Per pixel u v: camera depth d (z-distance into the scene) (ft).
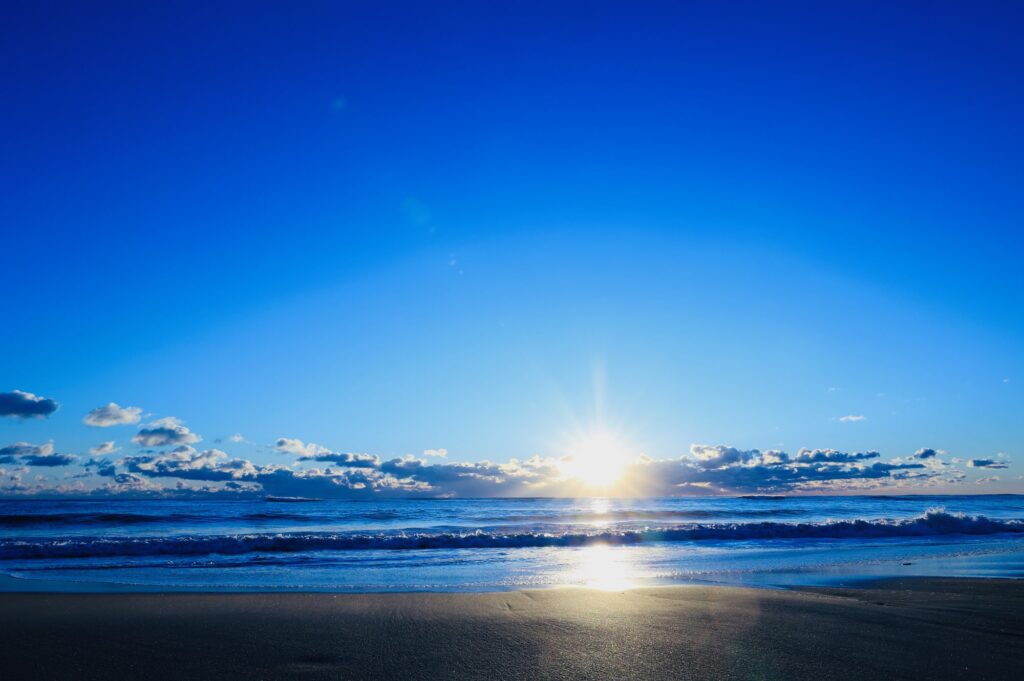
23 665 18.84
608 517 128.06
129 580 41.70
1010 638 22.33
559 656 19.77
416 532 86.94
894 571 45.55
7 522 96.84
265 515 119.55
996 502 246.27
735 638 22.11
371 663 19.02
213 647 21.09
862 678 17.25
